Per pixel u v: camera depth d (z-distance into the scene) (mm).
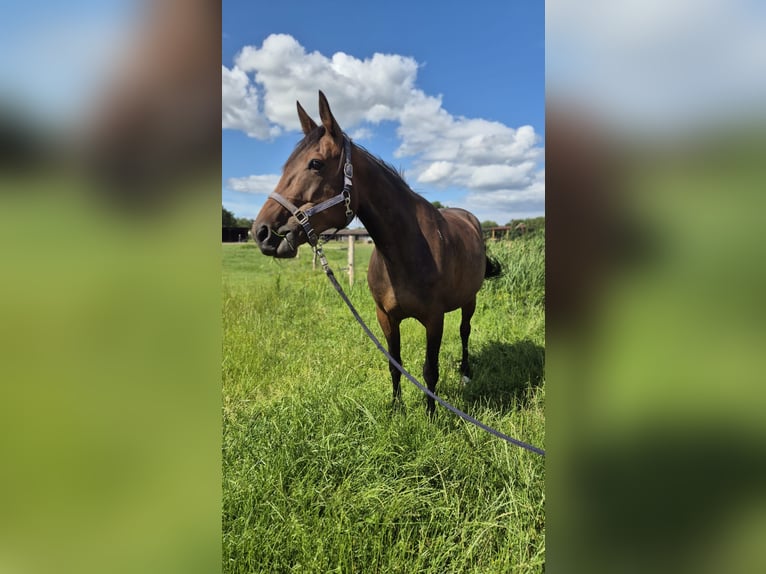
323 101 2055
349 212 2135
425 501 1759
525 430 2287
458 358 3668
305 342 3986
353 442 2125
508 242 6816
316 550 1550
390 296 2461
